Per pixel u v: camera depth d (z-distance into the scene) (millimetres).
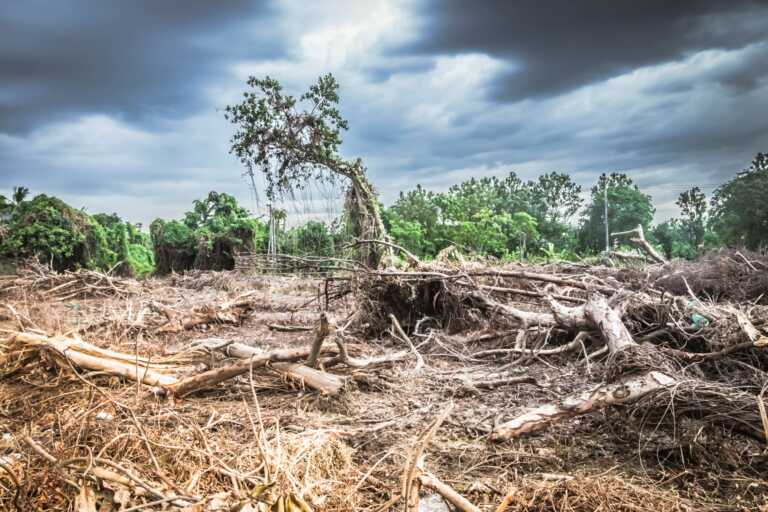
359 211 13406
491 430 4480
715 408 4152
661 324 6480
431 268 9086
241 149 16453
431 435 2691
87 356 5738
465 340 7680
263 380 5723
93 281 15039
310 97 15414
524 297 9172
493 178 41000
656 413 4352
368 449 4195
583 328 6793
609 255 12852
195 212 27172
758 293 7957
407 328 8711
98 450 3541
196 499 2721
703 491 3467
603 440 4289
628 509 3195
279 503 2592
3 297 13555
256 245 25719
